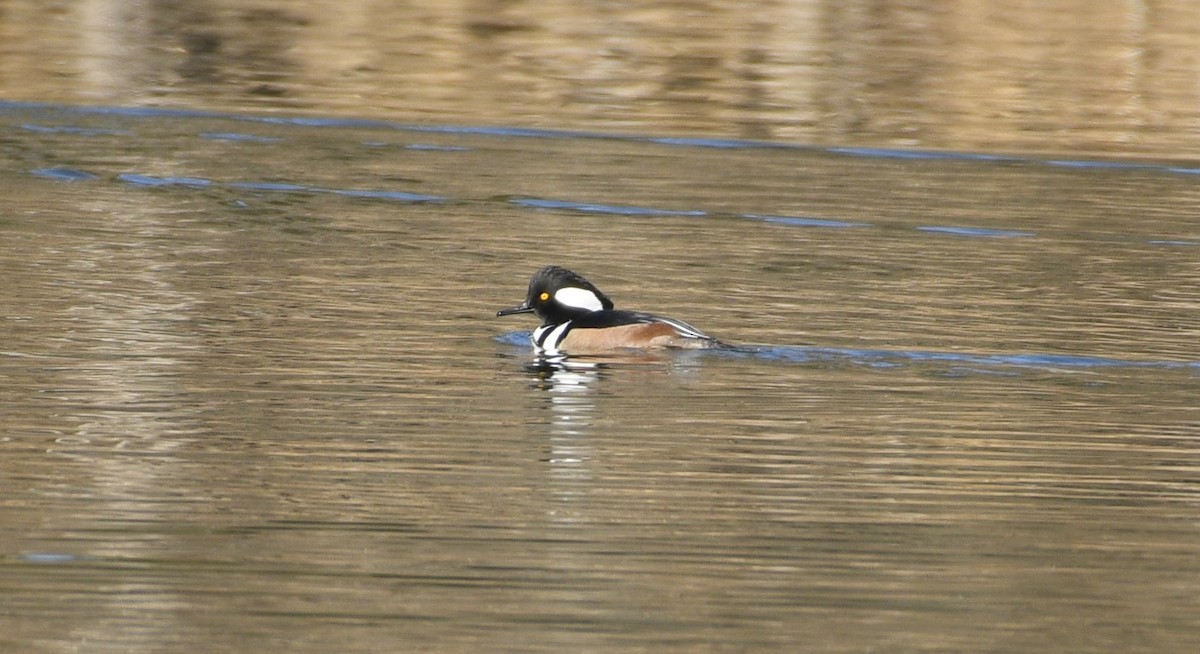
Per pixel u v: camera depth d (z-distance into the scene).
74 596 10.03
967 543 11.27
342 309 17.94
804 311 18.44
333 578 10.41
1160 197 25.98
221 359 15.67
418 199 24.36
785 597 10.29
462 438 13.35
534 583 10.41
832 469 12.77
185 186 24.59
